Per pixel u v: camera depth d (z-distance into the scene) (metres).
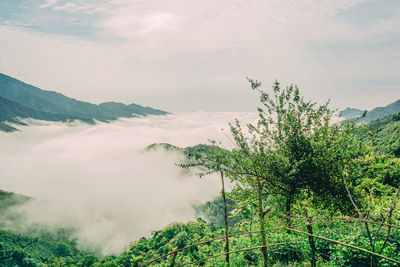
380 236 7.49
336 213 12.20
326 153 11.64
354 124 11.62
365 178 12.59
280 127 12.36
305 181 12.16
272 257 8.73
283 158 12.12
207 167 11.48
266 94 12.46
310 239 6.68
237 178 12.65
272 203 13.75
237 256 9.31
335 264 7.06
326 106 12.23
